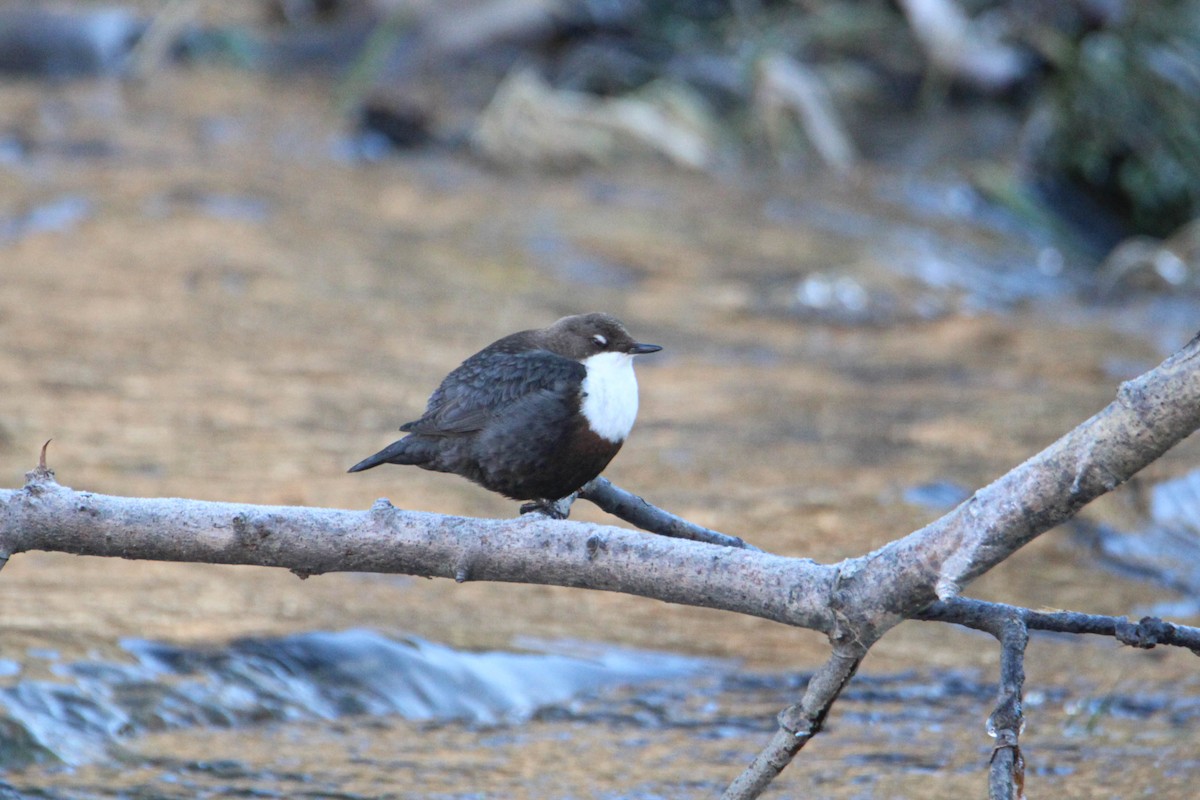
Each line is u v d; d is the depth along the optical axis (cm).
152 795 620
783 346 1579
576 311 1628
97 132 2170
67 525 516
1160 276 2039
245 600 847
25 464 1035
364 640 778
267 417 1209
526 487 655
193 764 652
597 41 2638
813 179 2312
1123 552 1001
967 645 852
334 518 517
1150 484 1092
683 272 1833
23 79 2448
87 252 1667
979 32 2581
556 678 770
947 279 1923
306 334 1466
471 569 511
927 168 2359
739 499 1067
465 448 650
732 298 1745
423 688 745
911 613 474
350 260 1739
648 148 2377
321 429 1187
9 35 2498
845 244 2016
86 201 1842
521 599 896
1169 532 1026
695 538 610
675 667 800
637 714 736
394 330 1498
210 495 1000
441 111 2428
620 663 797
